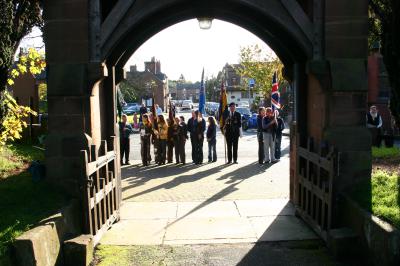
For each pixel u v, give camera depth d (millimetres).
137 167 14305
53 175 6473
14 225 5098
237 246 6352
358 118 6598
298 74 7852
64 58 6480
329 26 6523
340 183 6535
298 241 6500
